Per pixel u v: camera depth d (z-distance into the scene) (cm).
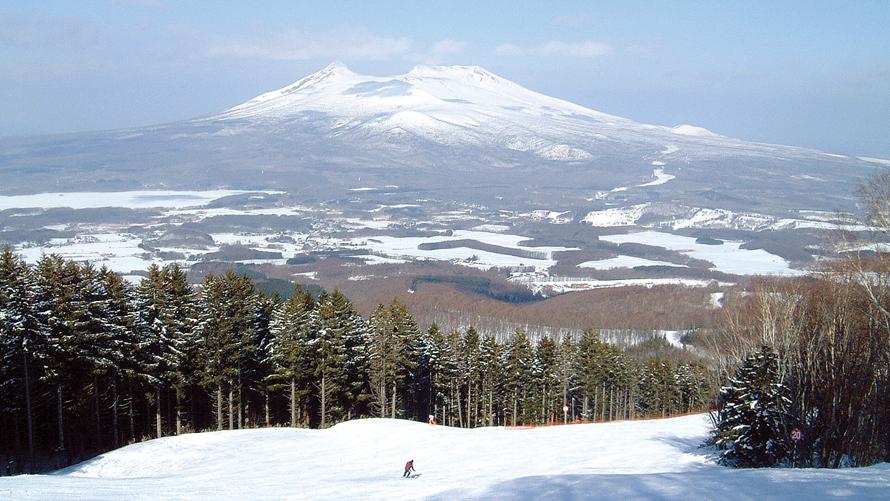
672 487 1544
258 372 5231
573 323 10550
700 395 6975
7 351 3638
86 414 4191
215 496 2181
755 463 2602
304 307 5131
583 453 3212
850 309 2614
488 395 6431
